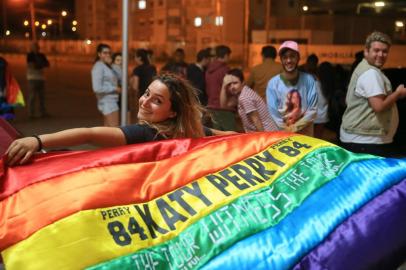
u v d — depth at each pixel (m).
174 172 2.29
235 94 5.14
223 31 26.81
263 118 4.74
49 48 44.66
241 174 2.34
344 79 8.31
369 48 4.24
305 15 22.81
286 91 4.81
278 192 2.24
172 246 2.00
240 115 4.85
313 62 8.02
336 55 16.61
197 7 28.25
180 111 2.70
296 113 4.80
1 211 2.00
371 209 2.19
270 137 2.55
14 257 1.87
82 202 2.04
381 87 4.16
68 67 34.34
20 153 2.17
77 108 13.41
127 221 2.04
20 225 1.95
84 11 45.22
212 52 8.30
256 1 27.69
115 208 2.07
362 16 18.80
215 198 2.20
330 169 2.36
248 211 2.14
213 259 1.98
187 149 2.42
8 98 7.03
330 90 8.09
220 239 2.04
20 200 2.03
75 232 1.94
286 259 1.99
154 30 33.00
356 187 2.27
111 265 1.89
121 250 1.94
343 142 4.52
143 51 7.76
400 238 2.13
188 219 2.10
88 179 2.14
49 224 1.95
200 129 2.76
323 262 2.01
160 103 2.63
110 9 40.22
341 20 20.31
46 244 1.90
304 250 2.02
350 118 4.41
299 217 2.14
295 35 22.92
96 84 7.09
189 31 29.36
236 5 26.95
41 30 51.47
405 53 13.02
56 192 2.06
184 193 2.22
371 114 4.27
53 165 2.19
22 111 12.48
